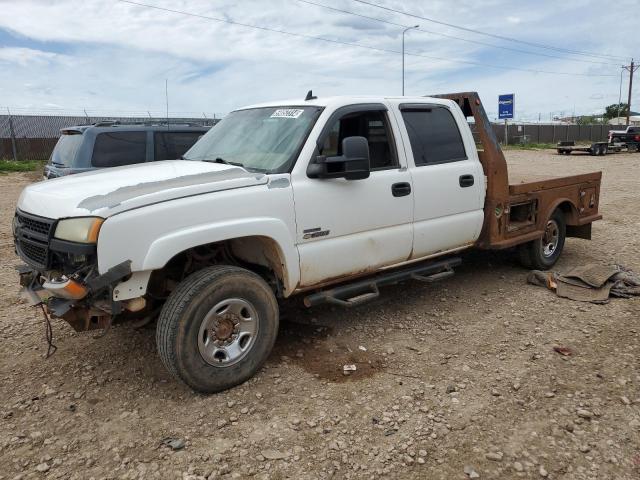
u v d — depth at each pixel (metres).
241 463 3.07
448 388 3.85
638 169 21.61
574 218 6.93
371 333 4.84
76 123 30.45
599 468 3.01
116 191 3.61
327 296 4.47
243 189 3.85
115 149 8.25
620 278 6.04
